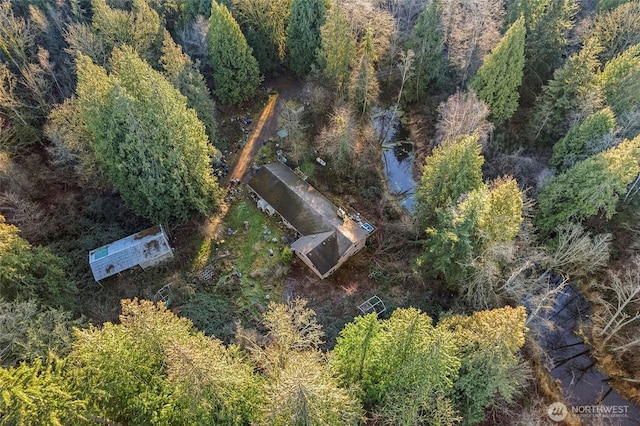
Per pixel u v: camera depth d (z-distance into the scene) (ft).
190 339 77.71
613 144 126.11
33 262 99.04
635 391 111.96
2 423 60.13
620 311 106.42
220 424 71.00
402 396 77.05
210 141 163.02
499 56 141.90
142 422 71.10
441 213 110.42
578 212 121.80
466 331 85.97
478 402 85.25
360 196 156.97
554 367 117.50
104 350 71.46
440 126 157.79
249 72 177.58
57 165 149.89
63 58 172.45
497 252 98.32
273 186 148.05
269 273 131.64
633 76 136.87
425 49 169.58
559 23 158.30
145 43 169.89
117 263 124.77
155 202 126.00
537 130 153.79
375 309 121.39
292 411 65.21
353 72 167.32
